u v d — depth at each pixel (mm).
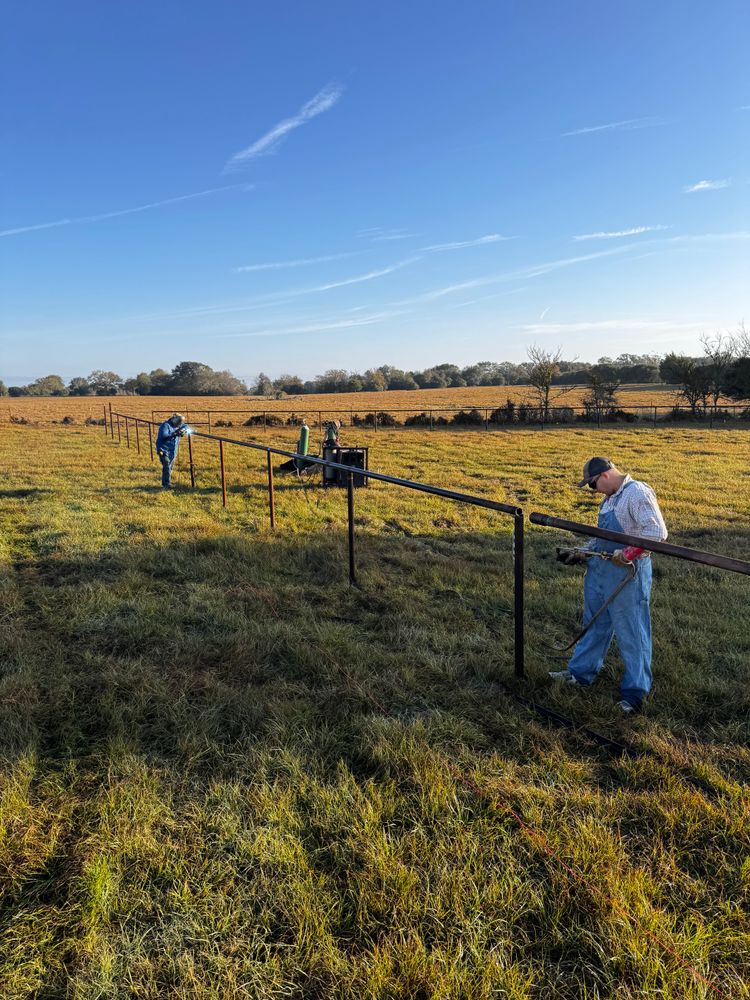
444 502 11047
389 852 2393
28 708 3383
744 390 34406
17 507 9969
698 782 2957
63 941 2018
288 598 5559
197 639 4500
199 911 2139
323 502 10805
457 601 5699
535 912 2154
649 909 2129
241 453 19266
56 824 2537
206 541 7426
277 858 2350
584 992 1851
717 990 1878
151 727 3312
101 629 4688
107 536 7832
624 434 25344
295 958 1959
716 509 10500
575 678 3922
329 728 3357
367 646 4430
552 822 2594
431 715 3463
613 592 3605
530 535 8734
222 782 2840
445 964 1916
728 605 5598
